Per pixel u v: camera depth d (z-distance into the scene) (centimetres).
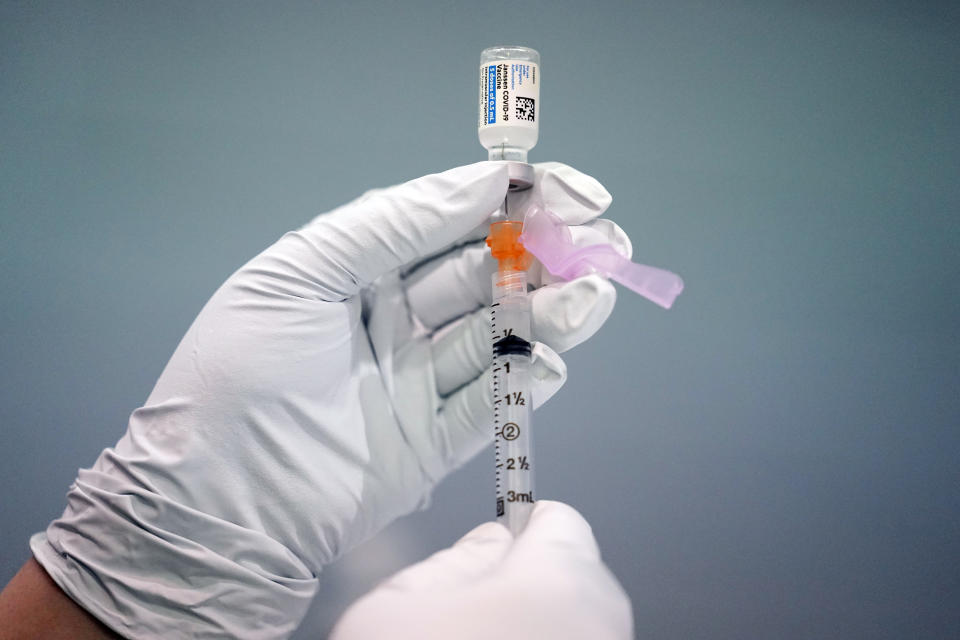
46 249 162
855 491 167
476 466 159
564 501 161
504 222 106
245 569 102
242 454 104
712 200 180
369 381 120
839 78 187
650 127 181
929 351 177
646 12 185
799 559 162
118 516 99
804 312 177
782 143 184
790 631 158
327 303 110
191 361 105
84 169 165
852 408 172
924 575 163
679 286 94
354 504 113
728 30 186
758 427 169
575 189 108
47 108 166
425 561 91
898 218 183
